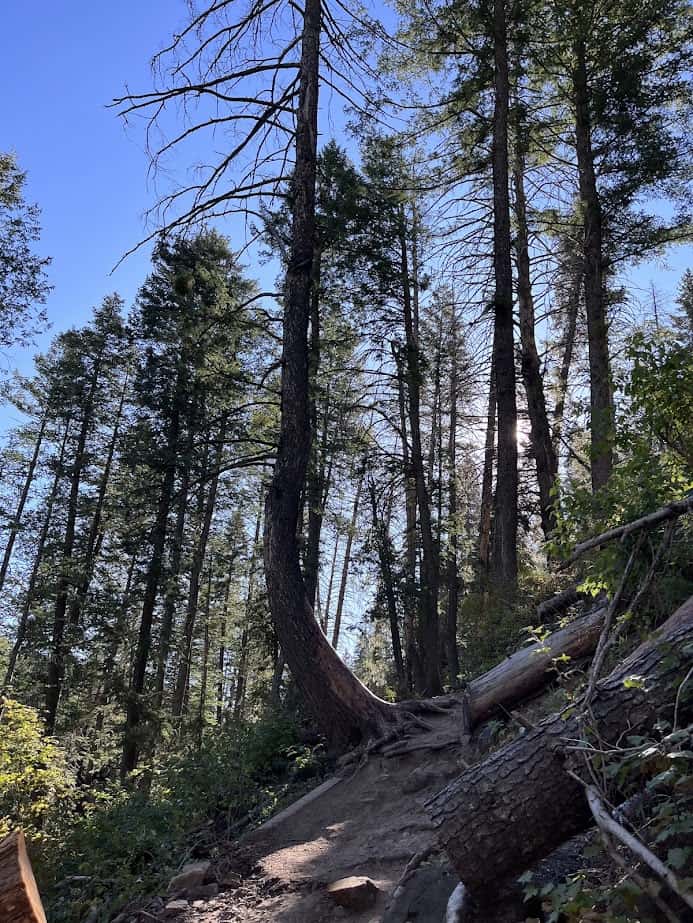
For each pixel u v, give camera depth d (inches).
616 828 93.7
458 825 119.8
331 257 714.8
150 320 794.2
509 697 248.4
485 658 385.1
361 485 818.2
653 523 141.4
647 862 85.7
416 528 861.8
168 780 287.6
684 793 97.5
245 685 1369.3
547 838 115.6
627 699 117.2
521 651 263.9
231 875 197.9
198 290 757.9
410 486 826.2
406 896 146.9
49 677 869.8
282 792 272.4
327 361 776.9
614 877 110.0
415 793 230.2
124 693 748.0
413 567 792.9
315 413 698.2
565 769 114.4
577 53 556.4
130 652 858.8
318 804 246.1
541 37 559.5
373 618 844.6
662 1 505.7
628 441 177.8
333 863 186.9
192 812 254.7
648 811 111.0
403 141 602.2
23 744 278.1
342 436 777.6
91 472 1039.6
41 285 717.9
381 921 142.4
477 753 238.2
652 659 121.5
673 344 175.0
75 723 847.1
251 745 312.5
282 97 367.6
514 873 118.4
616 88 514.0
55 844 241.8
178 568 818.8
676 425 173.5
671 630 125.2
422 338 824.3
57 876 222.7
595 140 553.6
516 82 597.0
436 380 878.4
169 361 784.9
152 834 229.0
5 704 291.7
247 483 1127.0
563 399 711.1
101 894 208.2
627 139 522.0
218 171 375.9
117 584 900.0
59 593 875.4
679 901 91.9
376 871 174.6
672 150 504.1
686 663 116.0
